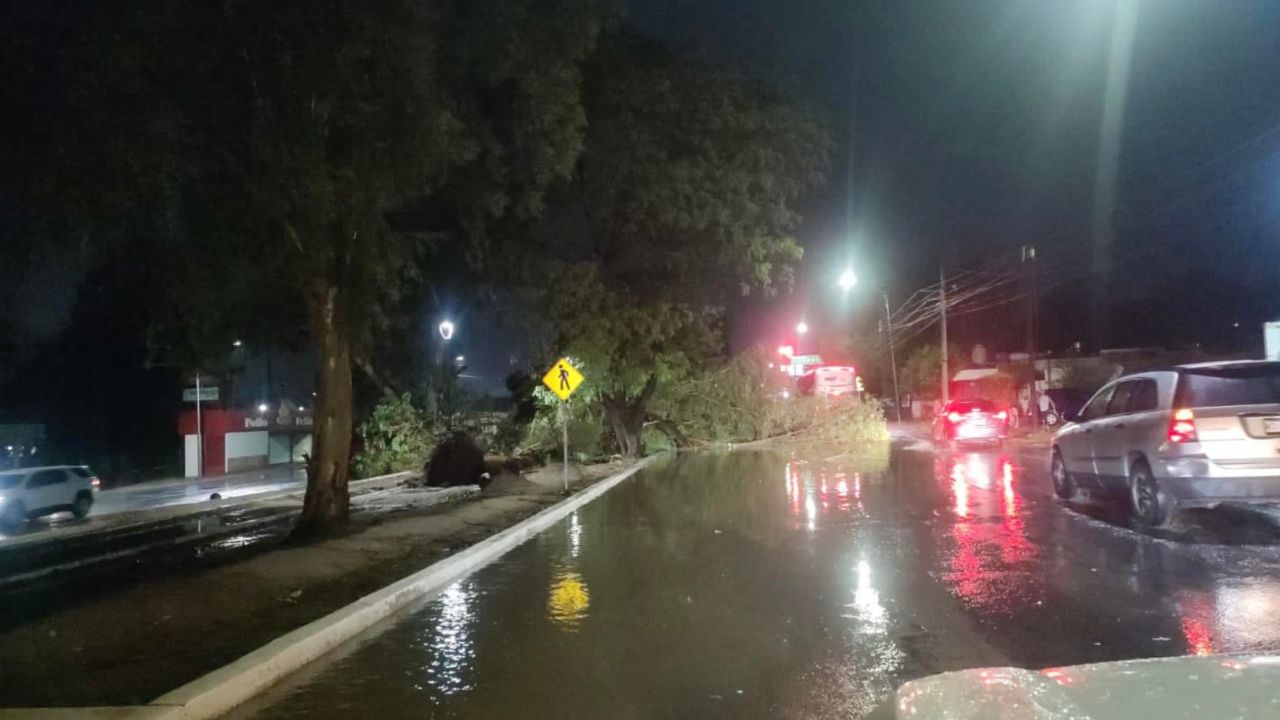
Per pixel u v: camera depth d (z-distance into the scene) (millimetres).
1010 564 11906
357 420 37625
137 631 9164
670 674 7816
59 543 20969
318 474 16391
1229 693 3412
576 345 31234
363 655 8703
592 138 26844
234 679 7375
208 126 13656
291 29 12938
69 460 49156
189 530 21547
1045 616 9234
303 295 16359
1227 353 49469
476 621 9969
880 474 26031
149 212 13562
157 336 18750
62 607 11789
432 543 15414
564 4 16422
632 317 31625
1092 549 12750
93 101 12430
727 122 28344
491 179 17312
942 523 15742
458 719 6875
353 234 15430
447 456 28797
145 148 12703
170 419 54562
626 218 29906
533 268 26531
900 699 3580
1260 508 15859
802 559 12930
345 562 13266
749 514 18234
